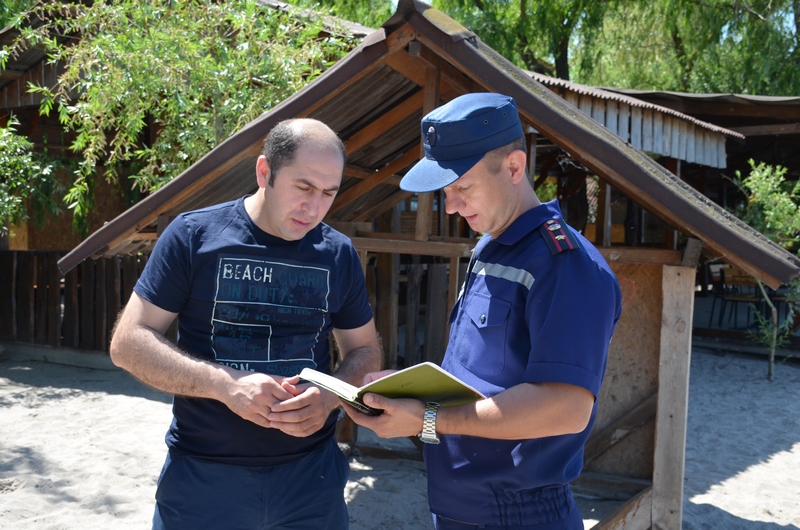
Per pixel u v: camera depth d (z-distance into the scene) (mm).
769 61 15086
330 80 3363
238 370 2100
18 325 8984
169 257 2162
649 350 4145
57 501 4531
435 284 5770
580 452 2084
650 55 18125
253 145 3570
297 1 7078
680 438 3680
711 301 14477
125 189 10375
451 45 3162
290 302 2223
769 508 4766
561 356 1731
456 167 1928
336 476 2350
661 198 3029
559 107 3428
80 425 6188
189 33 6453
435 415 1796
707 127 9062
